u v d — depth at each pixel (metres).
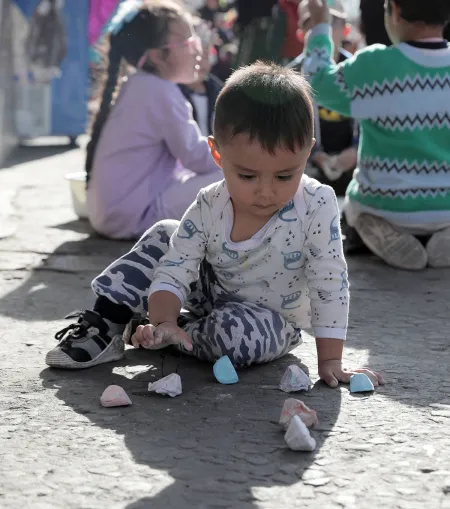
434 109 4.73
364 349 3.26
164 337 2.75
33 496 2.03
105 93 5.70
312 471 2.16
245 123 2.56
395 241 4.76
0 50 11.05
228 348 2.96
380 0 5.95
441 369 3.02
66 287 4.32
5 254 5.09
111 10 11.88
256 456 2.25
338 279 2.87
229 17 11.23
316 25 4.99
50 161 10.33
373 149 4.93
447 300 4.11
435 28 4.74
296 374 2.78
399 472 2.15
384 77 4.73
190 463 2.21
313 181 2.92
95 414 2.57
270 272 2.96
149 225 5.58
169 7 5.52
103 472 2.16
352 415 2.54
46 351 3.23
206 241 2.96
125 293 3.07
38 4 11.69
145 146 5.57
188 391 2.79
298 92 2.62
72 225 6.11
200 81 7.26
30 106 12.02
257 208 2.71
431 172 4.81
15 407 2.62
